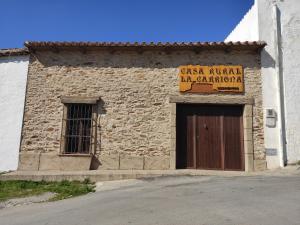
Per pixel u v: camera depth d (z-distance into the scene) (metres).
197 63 9.79
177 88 9.70
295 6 10.16
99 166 9.41
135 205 5.34
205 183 7.11
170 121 9.53
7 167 9.48
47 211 5.45
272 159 9.26
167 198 5.75
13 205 6.17
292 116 9.50
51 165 9.39
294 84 9.66
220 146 9.61
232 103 9.53
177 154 9.59
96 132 9.58
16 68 10.02
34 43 9.71
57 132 9.59
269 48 9.84
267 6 10.09
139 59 9.91
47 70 9.95
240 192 5.99
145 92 9.73
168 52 9.85
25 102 9.79
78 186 7.65
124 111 9.66
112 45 9.66
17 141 9.60
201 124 9.73
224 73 9.68
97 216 4.82
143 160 9.39
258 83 9.63
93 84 9.83
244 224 4.13
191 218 4.45
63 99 9.69
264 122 9.44
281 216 4.41
